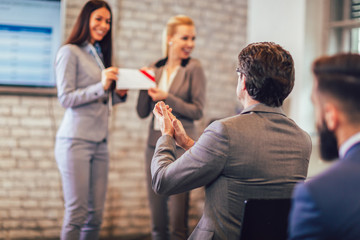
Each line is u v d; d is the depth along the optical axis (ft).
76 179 8.13
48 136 11.52
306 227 2.73
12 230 11.27
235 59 13.79
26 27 11.09
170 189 4.53
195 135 8.77
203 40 13.30
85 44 8.53
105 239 11.88
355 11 12.84
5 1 10.89
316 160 11.80
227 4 13.65
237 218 4.43
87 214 8.45
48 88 11.32
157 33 12.70
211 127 4.53
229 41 13.71
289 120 4.77
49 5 11.19
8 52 10.98
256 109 4.66
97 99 8.47
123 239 12.02
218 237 4.44
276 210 4.23
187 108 8.59
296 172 4.55
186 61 9.10
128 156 12.35
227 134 4.38
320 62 3.10
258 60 4.59
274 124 4.59
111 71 8.18
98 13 8.41
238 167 4.38
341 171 2.76
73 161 8.14
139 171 12.46
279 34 13.42
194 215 13.07
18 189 11.31
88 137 8.25
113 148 12.21
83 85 8.36
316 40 13.04
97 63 8.63
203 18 13.30
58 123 11.58
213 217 4.51
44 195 11.51
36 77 11.23
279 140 4.52
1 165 11.19
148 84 8.43
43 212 11.50
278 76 4.56
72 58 8.21
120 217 12.26
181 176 4.43
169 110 5.30
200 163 4.37
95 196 8.63
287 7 13.20
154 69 9.18
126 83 8.34
